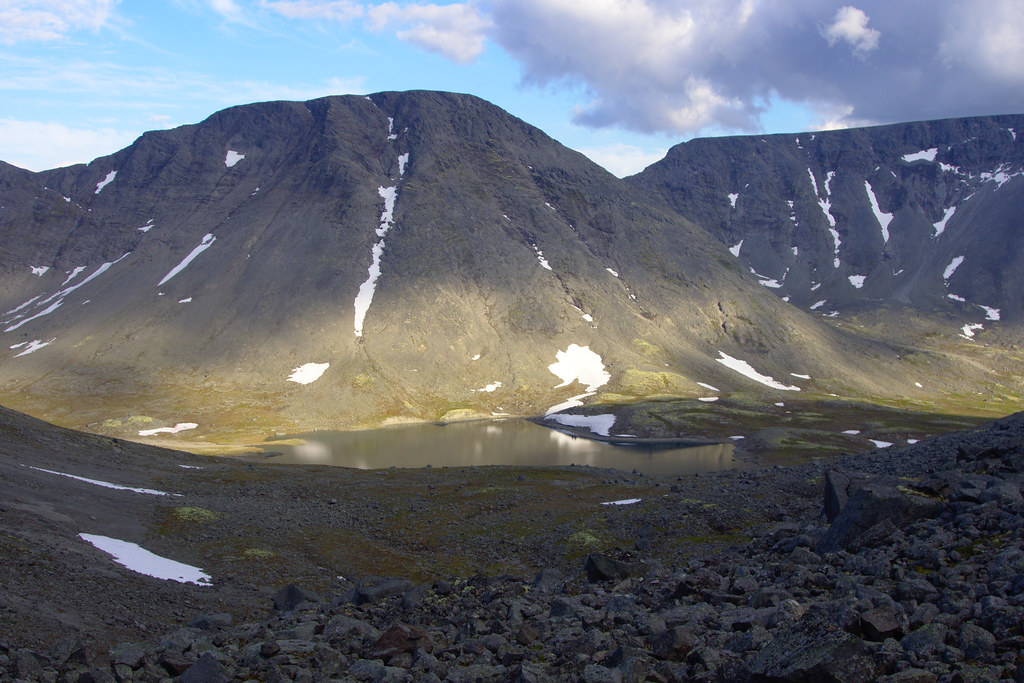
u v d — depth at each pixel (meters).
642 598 22.73
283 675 18.58
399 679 17.47
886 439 170.50
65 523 50.66
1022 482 26.03
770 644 13.84
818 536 30.09
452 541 64.94
